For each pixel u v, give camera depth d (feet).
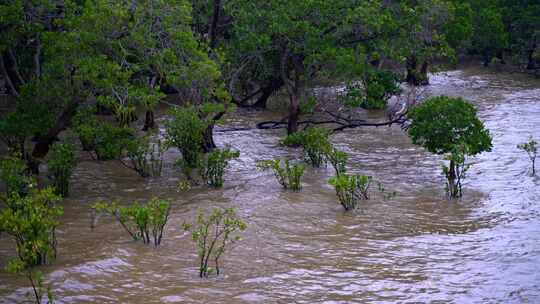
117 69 49.29
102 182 53.21
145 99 51.29
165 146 57.06
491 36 133.80
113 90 50.90
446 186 49.96
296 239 40.04
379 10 70.79
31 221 34.06
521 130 74.79
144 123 78.79
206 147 64.28
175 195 49.44
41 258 34.71
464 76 128.36
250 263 35.96
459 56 147.54
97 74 48.39
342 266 35.70
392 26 69.31
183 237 39.86
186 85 54.75
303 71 70.54
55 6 60.64
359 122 78.64
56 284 31.89
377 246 39.01
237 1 67.00
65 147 50.31
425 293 32.14
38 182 51.80
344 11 66.54
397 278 34.06
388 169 58.59
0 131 51.49
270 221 43.27
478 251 38.06
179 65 54.39
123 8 50.83
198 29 79.20
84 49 50.37
